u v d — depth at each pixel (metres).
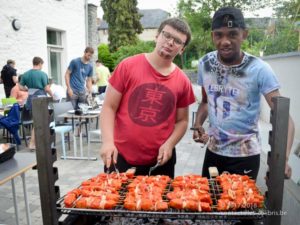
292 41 7.00
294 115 4.49
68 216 1.51
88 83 7.09
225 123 2.06
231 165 2.09
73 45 11.21
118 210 1.39
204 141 2.28
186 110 2.24
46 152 1.34
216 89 2.07
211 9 15.66
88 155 5.39
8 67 7.39
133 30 33.00
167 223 1.66
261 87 1.93
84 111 5.65
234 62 1.98
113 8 32.44
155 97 2.05
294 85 4.59
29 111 6.03
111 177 1.79
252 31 11.52
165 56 1.97
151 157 2.11
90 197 1.49
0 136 7.11
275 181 1.27
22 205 3.57
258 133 2.11
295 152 3.05
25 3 8.48
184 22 1.97
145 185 1.64
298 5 7.21
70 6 10.84
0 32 7.72
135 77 2.04
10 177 2.17
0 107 6.46
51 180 1.37
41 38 9.28
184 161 5.18
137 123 2.06
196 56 21.02
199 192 1.53
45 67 9.54
